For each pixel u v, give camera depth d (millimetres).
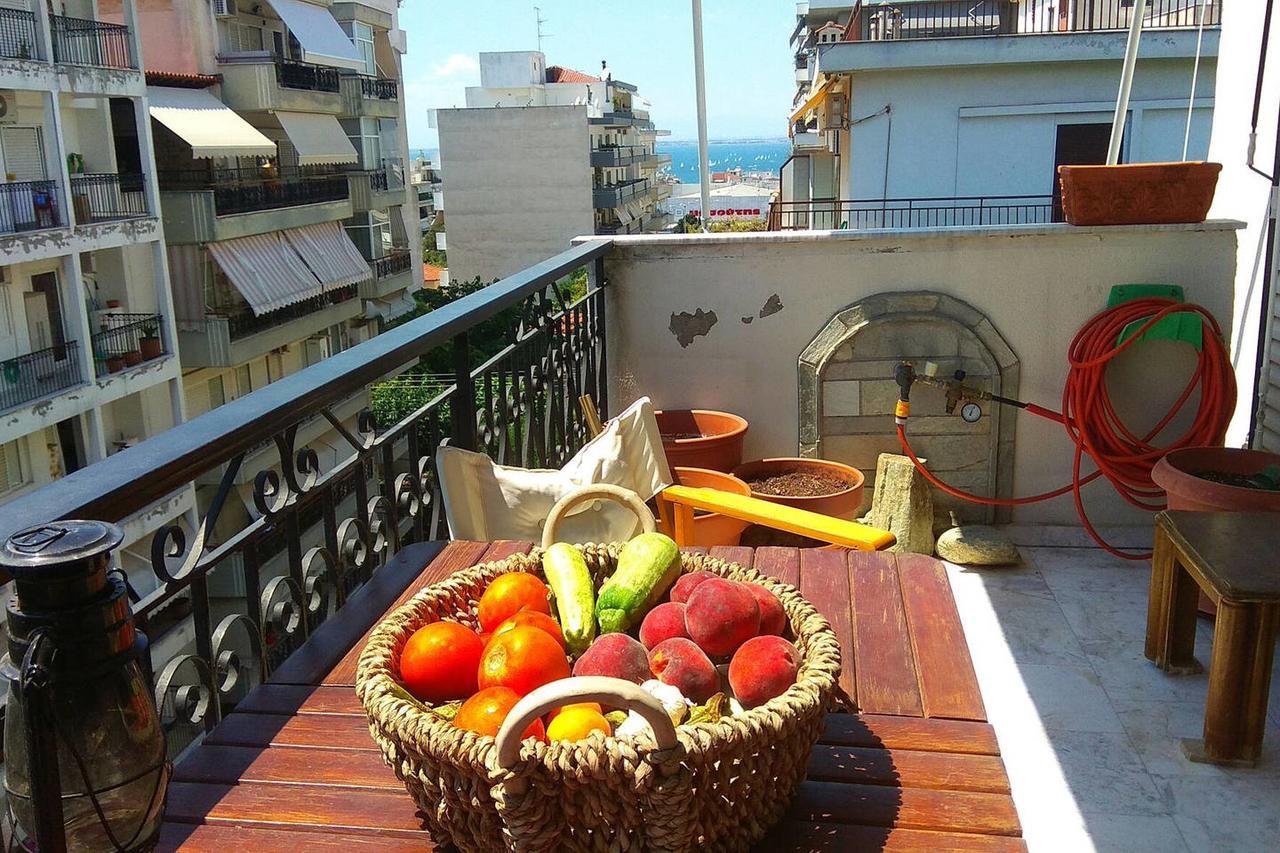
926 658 1668
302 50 26000
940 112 15508
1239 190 4586
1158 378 3996
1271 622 2627
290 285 23156
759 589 1422
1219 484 3312
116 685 915
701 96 4465
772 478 3982
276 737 1490
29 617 877
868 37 17516
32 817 880
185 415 20922
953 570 3914
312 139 25547
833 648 1289
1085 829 2510
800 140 24156
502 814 1028
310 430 18094
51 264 16750
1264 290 4277
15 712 891
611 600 1476
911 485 3973
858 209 14766
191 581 1525
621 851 1046
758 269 4156
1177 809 2564
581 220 54125
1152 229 3895
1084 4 16344
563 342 3564
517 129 53188
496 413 2879
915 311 4055
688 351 4270
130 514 1251
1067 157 15438
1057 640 3393
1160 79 14984
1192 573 2848
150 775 935
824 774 1375
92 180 17891
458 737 1073
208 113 21969
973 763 1396
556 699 998
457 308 2426
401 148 34719
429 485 2467
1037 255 3977
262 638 1745
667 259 4203
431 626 1341
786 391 4242
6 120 16109
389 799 1348
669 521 3123
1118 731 2895
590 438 3818
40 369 16453
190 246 20875
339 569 2020
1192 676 3148
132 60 18531
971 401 4059
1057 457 4137
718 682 1290
